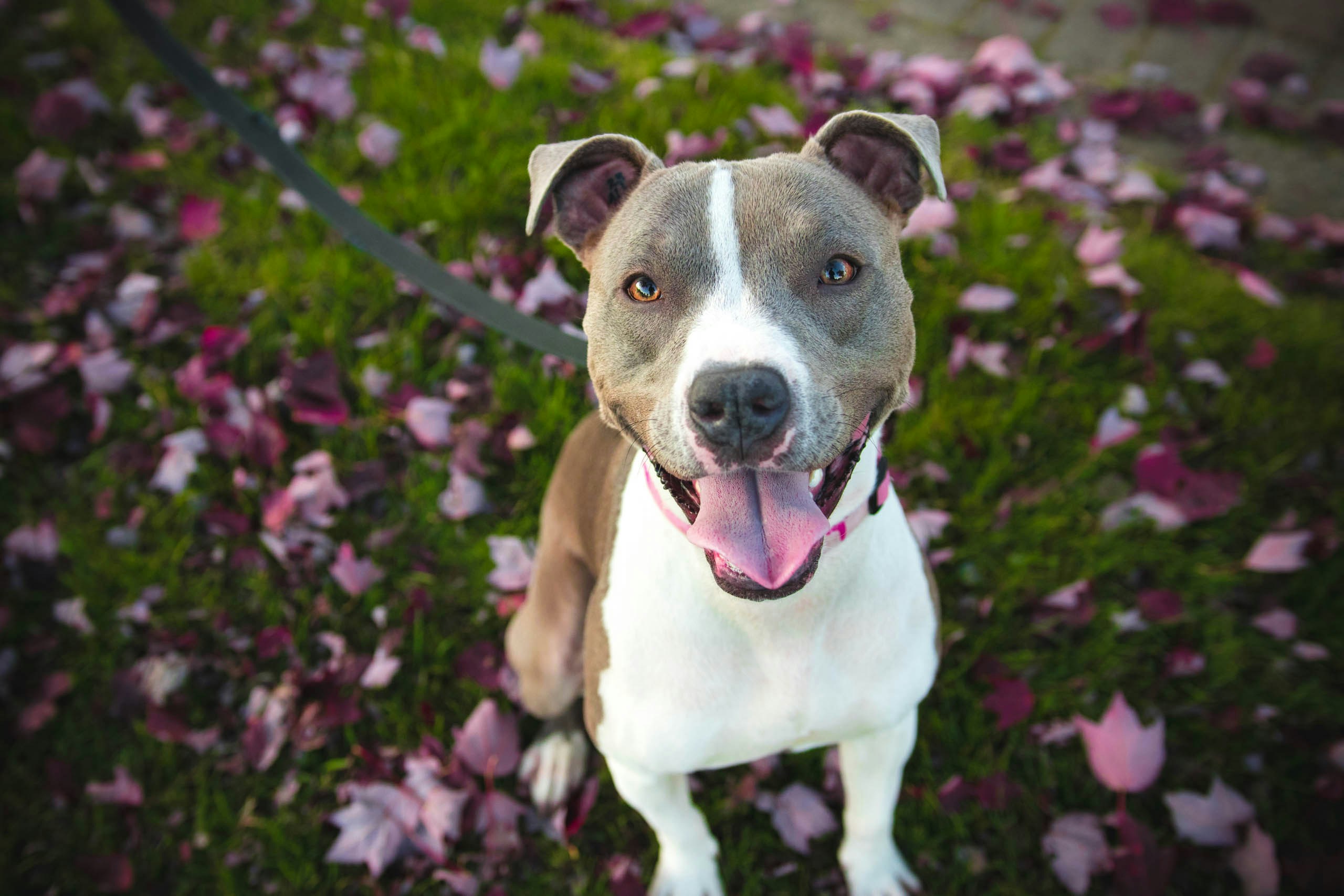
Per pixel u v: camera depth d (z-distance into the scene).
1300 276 1.20
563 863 0.87
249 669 0.97
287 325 1.20
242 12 1.62
